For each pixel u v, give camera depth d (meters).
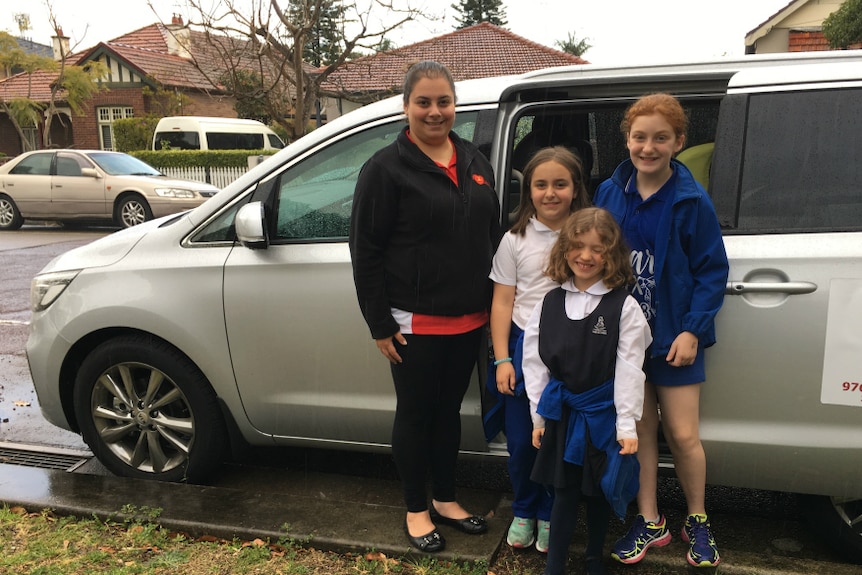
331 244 2.90
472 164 2.47
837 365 2.38
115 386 3.26
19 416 4.33
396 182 2.35
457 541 2.70
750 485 2.60
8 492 3.09
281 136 22.75
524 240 2.50
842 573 2.52
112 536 2.80
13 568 2.57
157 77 24.89
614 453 2.28
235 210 3.05
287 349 2.96
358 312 2.84
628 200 2.44
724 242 2.47
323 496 3.26
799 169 2.45
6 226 12.90
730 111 2.50
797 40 17.17
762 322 2.42
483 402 2.77
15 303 7.10
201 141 18.62
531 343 2.42
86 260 3.28
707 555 2.50
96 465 3.66
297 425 3.06
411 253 2.42
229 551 2.71
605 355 2.28
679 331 2.34
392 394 2.89
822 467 2.46
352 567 2.60
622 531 2.89
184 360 3.12
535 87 2.71
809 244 2.40
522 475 2.61
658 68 2.64
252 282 2.95
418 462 2.63
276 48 13.18
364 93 16.11
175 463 3.27
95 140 25.98
